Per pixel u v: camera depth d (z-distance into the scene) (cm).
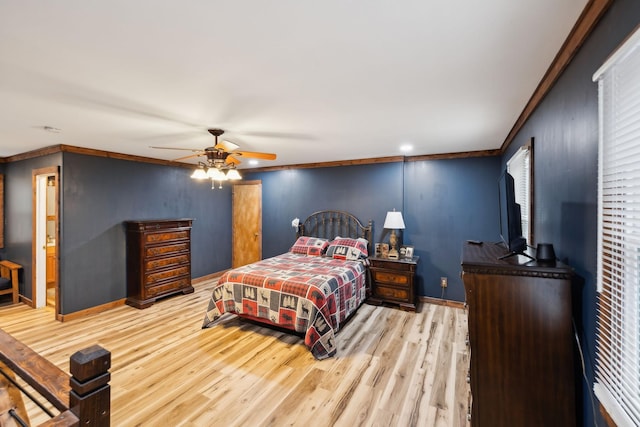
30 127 295
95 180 406
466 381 246
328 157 478
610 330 112
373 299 432
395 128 304
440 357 285
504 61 167
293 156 469
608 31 112
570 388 139
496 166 408
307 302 300
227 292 348
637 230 98
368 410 211
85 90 205
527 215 257
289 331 342
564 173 163
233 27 134
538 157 217
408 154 448
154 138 342
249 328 351
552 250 157
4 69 174
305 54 159
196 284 548
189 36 142
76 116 259
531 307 145
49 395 93
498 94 215
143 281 421
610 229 113
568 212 156
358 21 130
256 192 603
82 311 389
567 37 143
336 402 219
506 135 332
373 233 484
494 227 409
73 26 133
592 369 129
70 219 381
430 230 448
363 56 161
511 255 173
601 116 116
